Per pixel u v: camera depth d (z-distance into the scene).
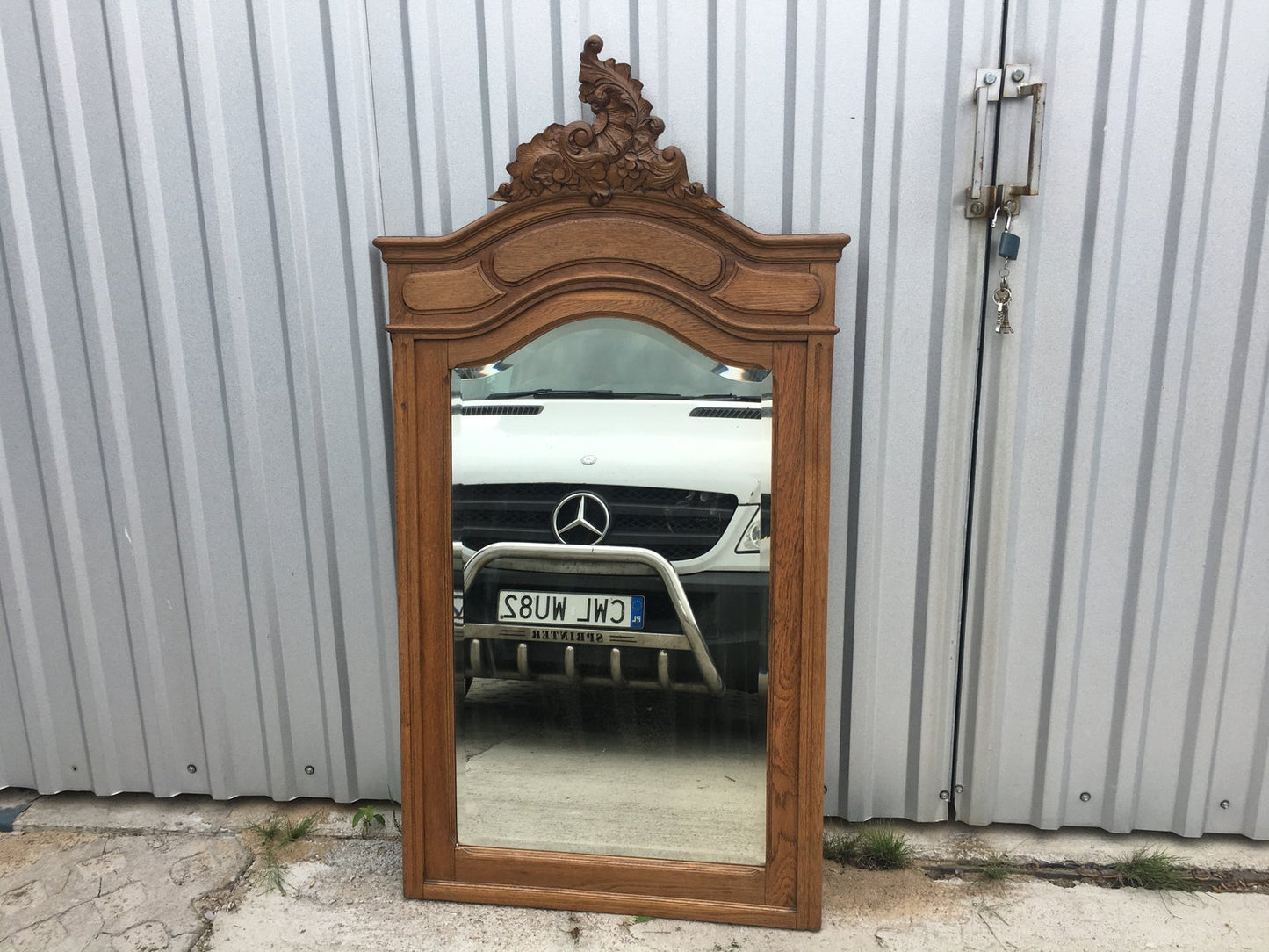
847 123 1.87
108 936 1.86
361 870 2.07
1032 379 1.94
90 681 2.32
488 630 1.95
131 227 2.07
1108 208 1.85
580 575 1.91
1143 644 2.03
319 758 2.31
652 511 1.87
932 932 1.83
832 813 2.18
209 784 2.35
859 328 1.95
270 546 2.20
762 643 1.86
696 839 1.91
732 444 1.82
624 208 1.75
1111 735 2.08
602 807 1.94
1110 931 1.83
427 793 1.94
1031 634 2.05
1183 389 1.91
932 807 2.16
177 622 2.27
